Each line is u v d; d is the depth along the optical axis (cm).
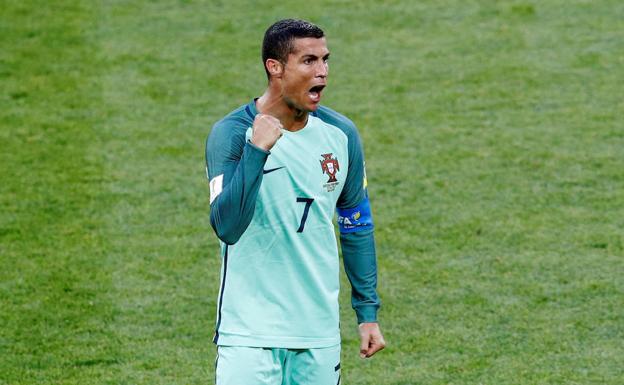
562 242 2869
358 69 4075
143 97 3875
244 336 1597
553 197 3134
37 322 2480
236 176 1495
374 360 2320
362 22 4459
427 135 3556
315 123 1614
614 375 2223
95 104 3819
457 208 3083
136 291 2641
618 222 2975
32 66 4112
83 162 3397
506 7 4569
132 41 4319
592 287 2625
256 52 4225
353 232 1694
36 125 3659
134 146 3509
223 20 4497
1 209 3092
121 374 2248
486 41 4275
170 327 2467
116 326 2467
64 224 3006
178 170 3350
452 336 2417
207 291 2647
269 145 1488
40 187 3231
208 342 2398
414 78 3994
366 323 1706
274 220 1583
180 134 3600
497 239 2895
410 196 3159
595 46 4203
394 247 2867
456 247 2861
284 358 1627
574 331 2423
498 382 2206
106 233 2959
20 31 4391
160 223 3025
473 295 2608
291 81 1548
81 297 2608
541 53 4162
